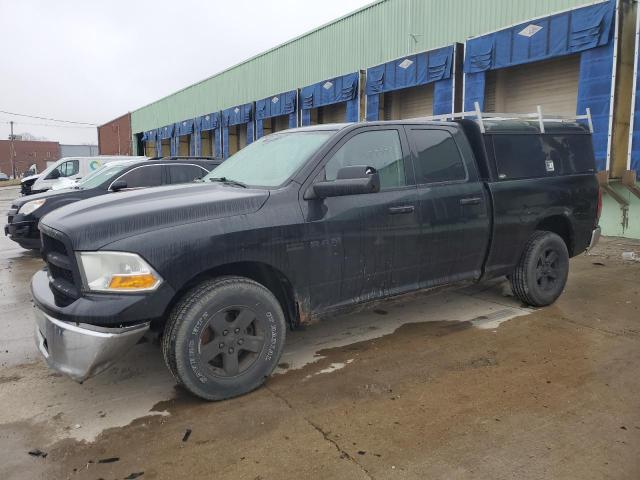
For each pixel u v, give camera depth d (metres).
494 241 4.81
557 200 5.29
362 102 16.53
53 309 3.09
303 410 3.32
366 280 4.00
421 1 14.57
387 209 4.03
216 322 3.33
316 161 3.80
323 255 3.73
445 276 4.56
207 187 3.89
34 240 8.60
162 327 3.50
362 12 16.84
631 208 10.08
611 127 9.55
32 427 3.17
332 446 2.90
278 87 22.05
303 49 20.03
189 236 3.19
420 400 3.43
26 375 3.96
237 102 25.83
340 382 3.73
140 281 3.04
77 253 3.04
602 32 9.55
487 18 12.74
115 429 3.12
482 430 3.04
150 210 3.23
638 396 3.46
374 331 4.84
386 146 4.21
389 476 2.62
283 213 3.55
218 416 3.25
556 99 11.63
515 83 12.55
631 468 2.66
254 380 3.53
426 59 13.73
